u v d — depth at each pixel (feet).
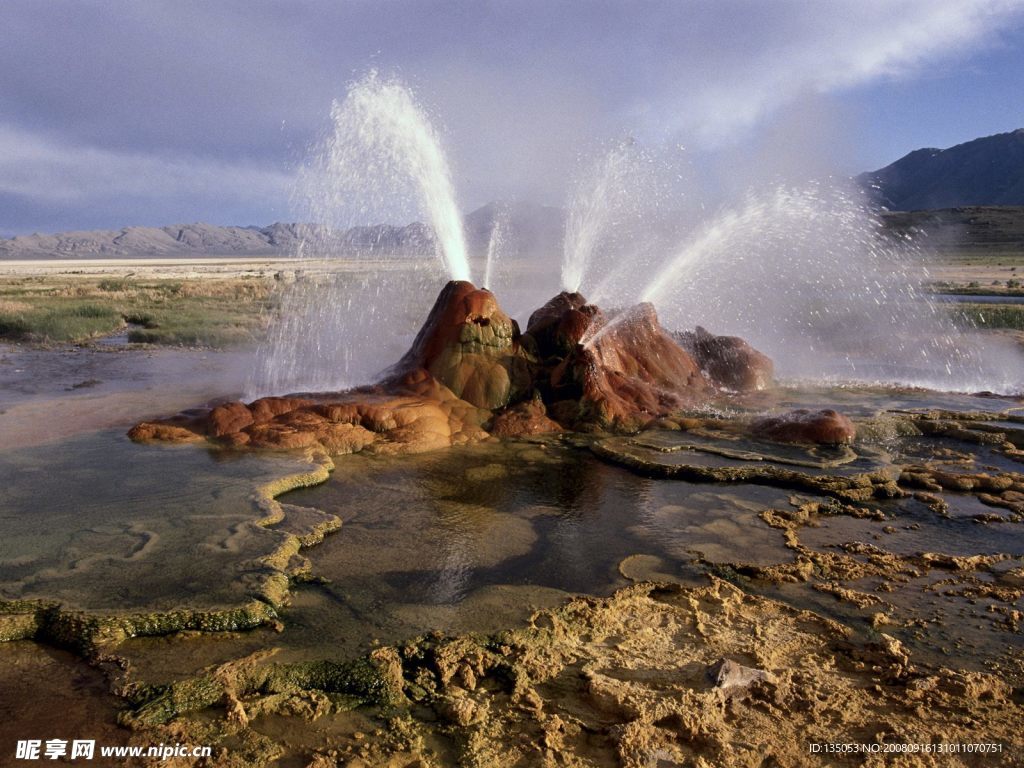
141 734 18.24
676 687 20.58
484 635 22.79
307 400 46.37
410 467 40.47
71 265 439.63
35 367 70.59
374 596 25.31
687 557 29.53
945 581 28.14
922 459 43.55
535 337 53.57
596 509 34.60
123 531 29.07
